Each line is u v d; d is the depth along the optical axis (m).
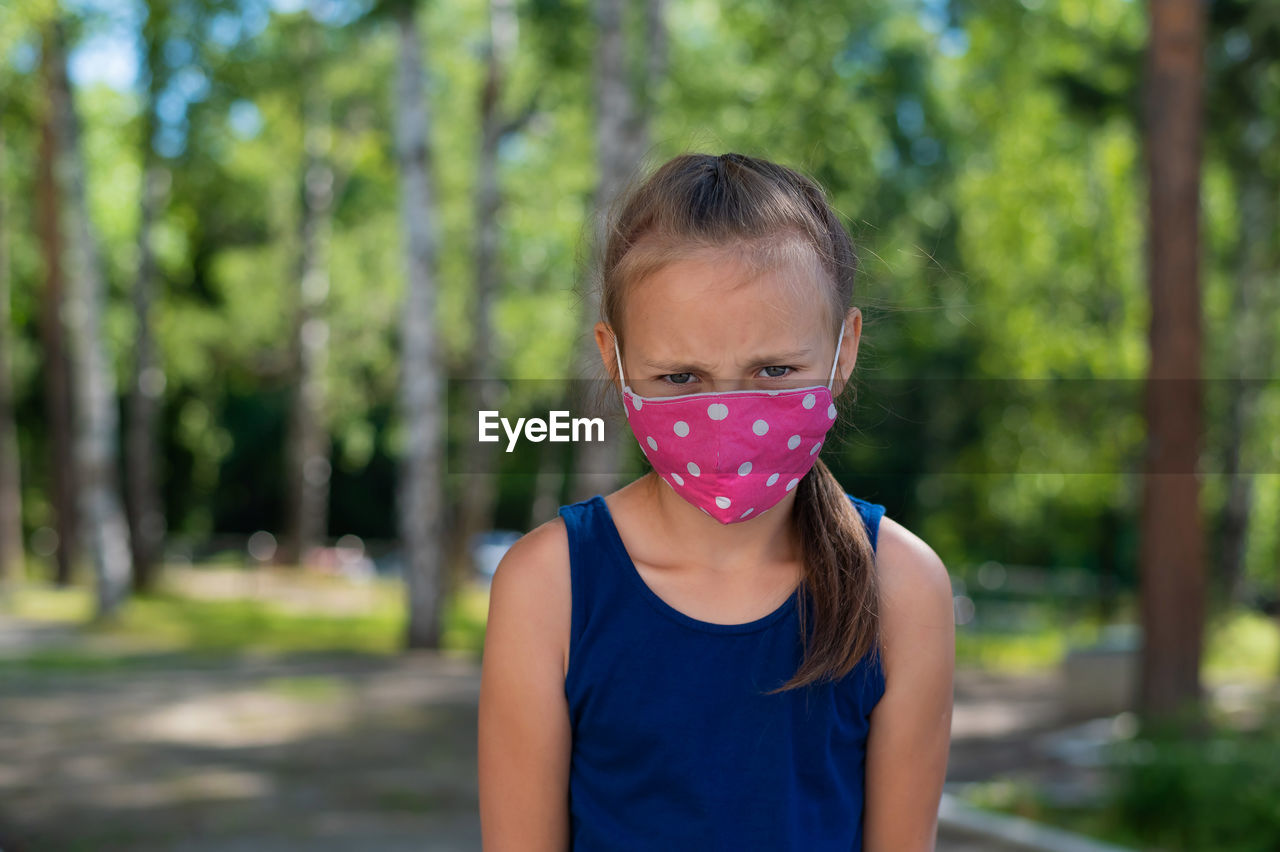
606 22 14.59
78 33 18.33
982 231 22.38
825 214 1.47
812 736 1.43
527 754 1.44
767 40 19.14
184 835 6.77
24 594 23.47
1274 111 13.73
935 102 21.80
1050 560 27.45
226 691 12.73
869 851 1.52
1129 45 14.77
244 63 21.31
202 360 30.88
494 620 1.47
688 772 1.40
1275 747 7.18
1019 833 6.79
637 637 1.42
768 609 1.44
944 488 25.22
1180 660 9.77
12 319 30.20
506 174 25.98
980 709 12.54
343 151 27.86
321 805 7.64
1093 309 21.97
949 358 23.84
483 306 20.98
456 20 23.36
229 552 35.00
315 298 28.34
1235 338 19.38
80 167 19.19
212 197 27.27
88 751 9.38
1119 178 20.94
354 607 23.48
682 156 1.48
